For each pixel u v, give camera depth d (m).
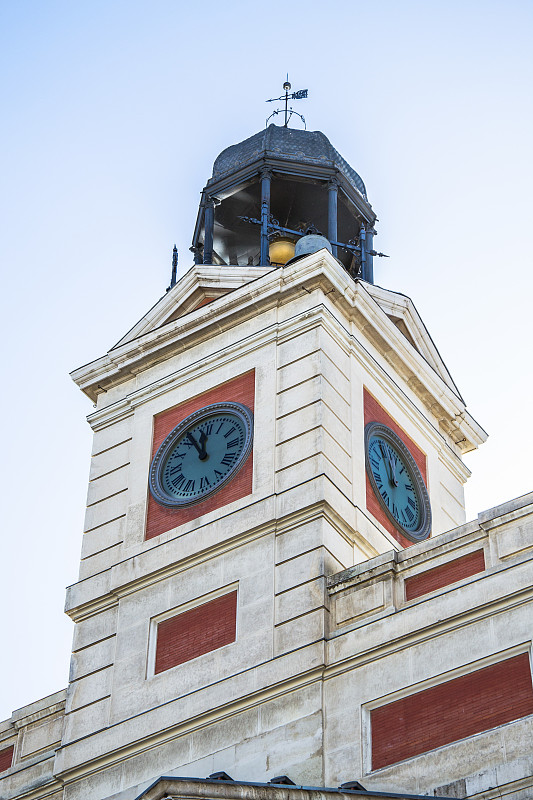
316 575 44.00
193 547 47.09
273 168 56.44
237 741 42.34
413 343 54.31
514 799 36.44
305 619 43.28
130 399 52.44
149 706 44.84
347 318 51.06
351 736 40.28
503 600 39.34
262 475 47.22
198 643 45.34
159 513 49.09
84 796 44.41
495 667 38.78
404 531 49.00
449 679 39.44
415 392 53.44
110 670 46.59
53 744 47.44
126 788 43.72
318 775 40.19
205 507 48.09
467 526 41.56
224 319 51.28
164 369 52.44
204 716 43.31
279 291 50.53
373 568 42.88
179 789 34.12
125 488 50.47
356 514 46.59
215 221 59.00
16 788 46.66
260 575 45.22
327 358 48.91
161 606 46.75
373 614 42.25
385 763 39.34
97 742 45.22
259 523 46.06
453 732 38.62
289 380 48.81
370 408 50.31
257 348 50.31
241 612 44.88
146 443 51.03
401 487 50.38
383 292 53.25
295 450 47.09
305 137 57.91
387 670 40.69
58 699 48.22
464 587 40.31
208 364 51.19
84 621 48.38
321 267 49.94
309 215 58.69
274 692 42.44
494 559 40.50
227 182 57.12
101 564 49.09
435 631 40.25
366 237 57.56
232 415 49.59
